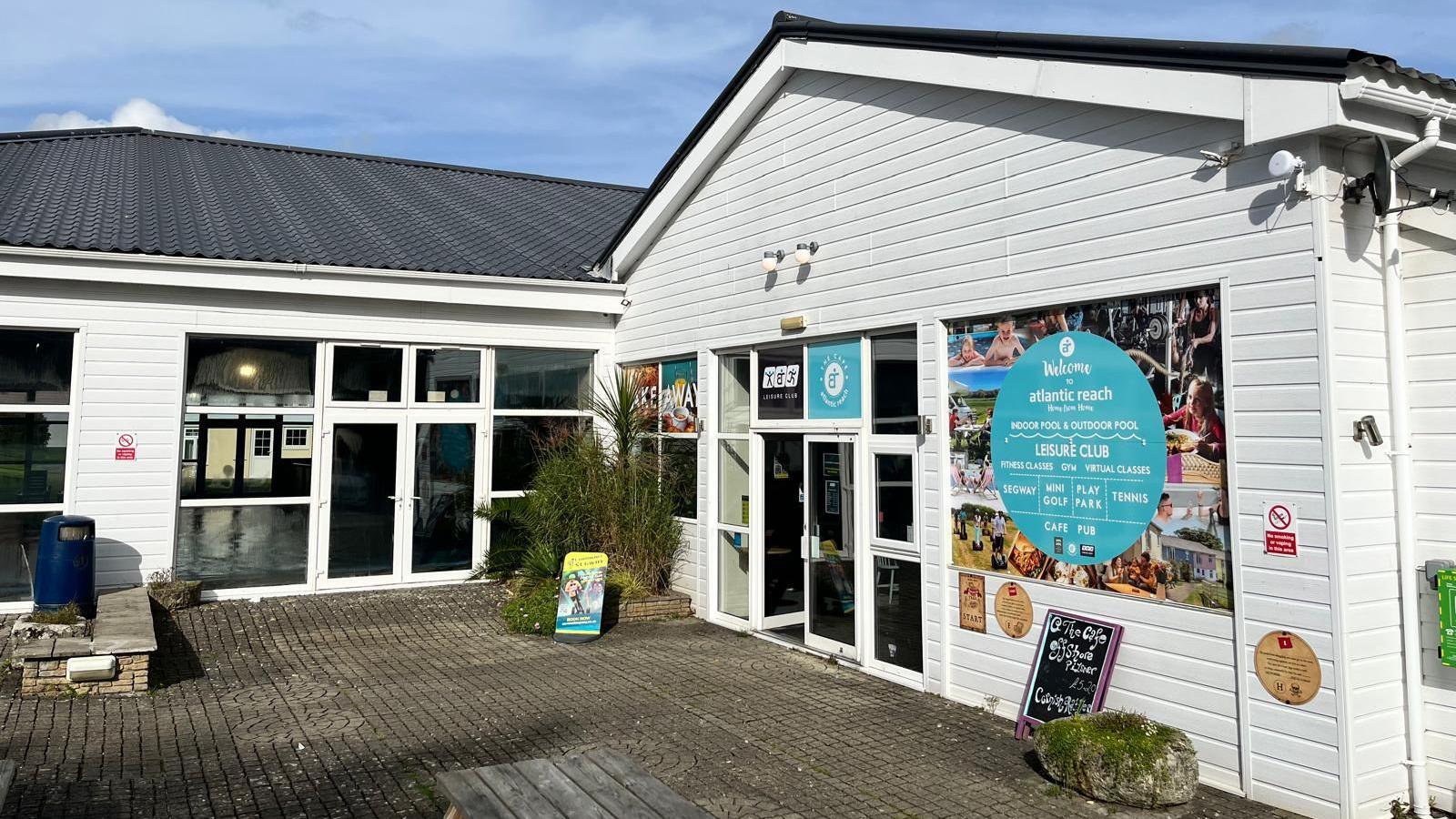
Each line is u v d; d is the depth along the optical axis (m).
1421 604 5.31
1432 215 5.41
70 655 7.23
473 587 11.77
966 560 7.25
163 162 14.57
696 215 10.80
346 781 5.62
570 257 13.35
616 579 10.50
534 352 12.55
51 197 11.77
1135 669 6.05
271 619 10.05
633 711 7.08
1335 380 5.11
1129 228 6.11
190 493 10.72
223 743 6.26
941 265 7.48
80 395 10.08
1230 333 5.55
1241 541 5.48
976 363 7.21
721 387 10.44
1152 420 6.00
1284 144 5.30
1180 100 5.70
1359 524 5.15
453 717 6.90
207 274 10.41
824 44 8.55
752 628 9.68
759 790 5.57
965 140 7.32
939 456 7.46
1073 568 6.45
